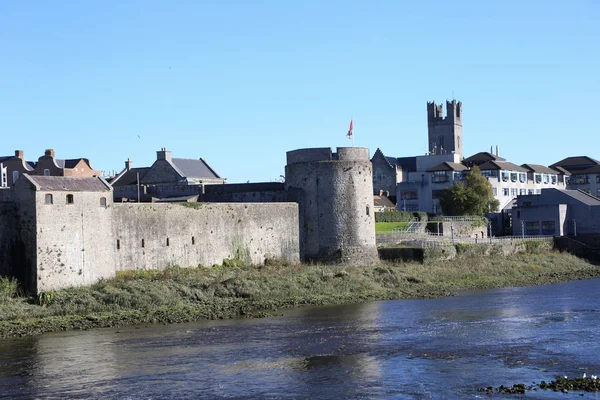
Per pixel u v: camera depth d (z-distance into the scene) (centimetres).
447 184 15888
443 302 7325
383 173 17638
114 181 13288
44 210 6700
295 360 4900
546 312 6631
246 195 9788
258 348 5234
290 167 9481
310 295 7606
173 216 7844
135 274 7388
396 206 15988
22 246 6731
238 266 8381
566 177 18350
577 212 13000
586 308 6850
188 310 6625
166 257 7762
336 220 9219
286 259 9056
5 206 6706
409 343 5353
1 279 6544
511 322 6122
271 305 7019
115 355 5047
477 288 8512
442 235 11612
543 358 4881
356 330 5847
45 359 4950
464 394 4156
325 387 4312
